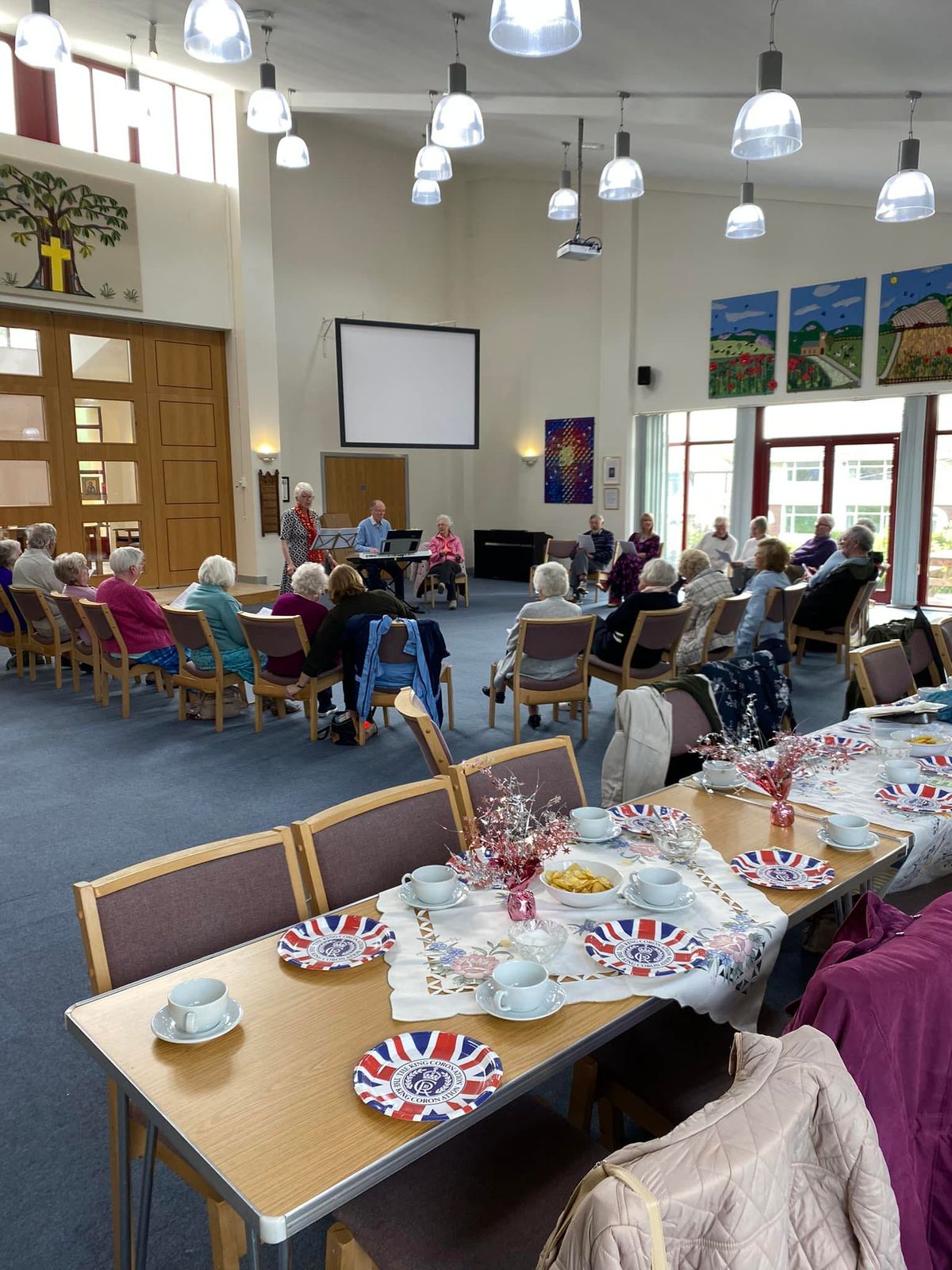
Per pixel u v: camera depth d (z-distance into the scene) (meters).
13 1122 2.05
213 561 5.31
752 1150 0.85
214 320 10.04
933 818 2.17
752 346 10.60
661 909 1.67
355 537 9.71
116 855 3.53
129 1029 1.34
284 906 1.74
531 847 1.60
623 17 4.61
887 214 4.42
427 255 12.66
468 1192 1.34
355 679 4.88
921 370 9.34
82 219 8.87
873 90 5.21
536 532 12.48
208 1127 1.12
